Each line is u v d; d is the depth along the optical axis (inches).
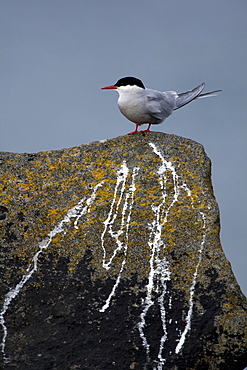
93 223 359.6
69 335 307.6
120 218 363.6
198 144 412.8
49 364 296.2
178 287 326.3
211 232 352.5
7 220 354.9
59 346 303.1
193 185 382.6
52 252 342.0
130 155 406.9
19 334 307.0
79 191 380.2
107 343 305.1
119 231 355.3
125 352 302.4
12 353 299.3
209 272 331.9
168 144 414.3
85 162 401.7
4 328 308.3
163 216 363.6
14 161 396.8
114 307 318.3
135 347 304.0
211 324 311.4
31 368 294.0
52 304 318.3
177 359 301.7
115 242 349.1
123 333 308.8
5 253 338.0
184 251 343.0
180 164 397.7
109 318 313.9
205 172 392.8
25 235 348.5
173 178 388.2
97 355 300.8
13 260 335.6
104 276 331.3
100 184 385.1
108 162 402.0
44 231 352.2
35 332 308.0
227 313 315.0
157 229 356.2
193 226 356.2
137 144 416.2
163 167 396.2
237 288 324.5
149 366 299.0
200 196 374.9
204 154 405.1
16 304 317.7
